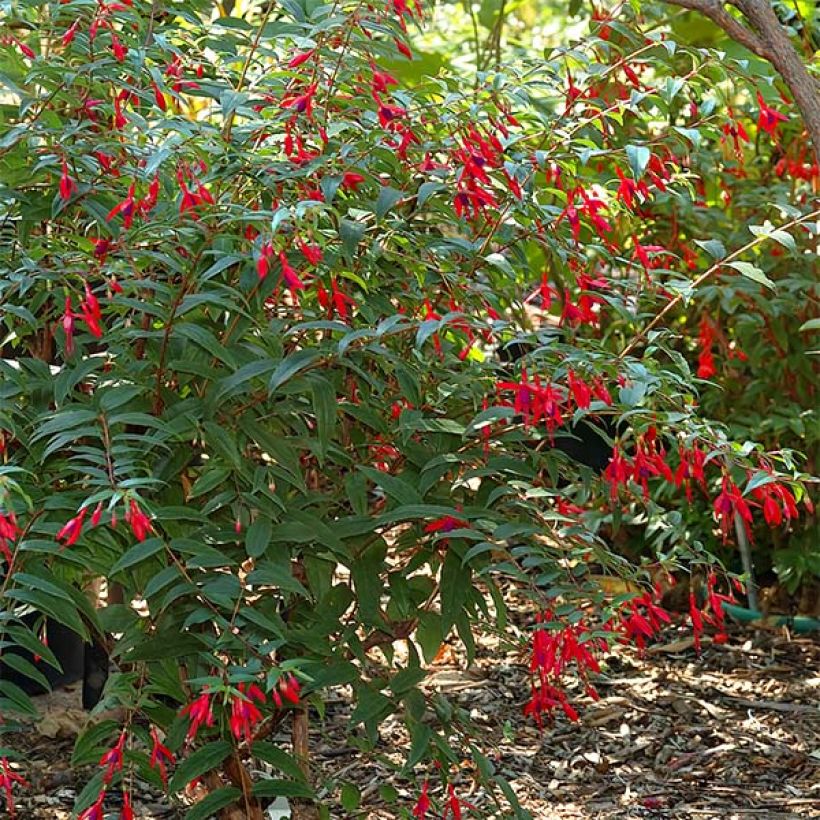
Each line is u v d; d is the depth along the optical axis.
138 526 1.75
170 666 2.19
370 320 2.19
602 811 3.22
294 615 2.37
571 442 4.29
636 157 2.12
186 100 2.67
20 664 1.96
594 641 2.46
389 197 2.09
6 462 2.06
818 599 4.45
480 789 3.27
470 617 2.56
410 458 2.30
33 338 2.56
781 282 4.01
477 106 2.29
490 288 2.48
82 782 3.21
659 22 3.98
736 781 3.39
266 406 2.26
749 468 2.25
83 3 2.14
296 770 2.14
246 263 2.17
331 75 2.26
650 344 2.54
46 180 2.25
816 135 2.33
